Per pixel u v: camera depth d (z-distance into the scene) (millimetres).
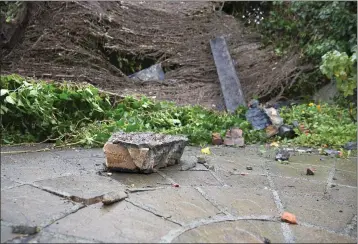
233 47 7160
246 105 5797
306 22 6883
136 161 2857
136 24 6984
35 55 5883
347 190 2936
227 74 6344
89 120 4156
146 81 6285
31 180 2510
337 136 4641
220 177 3027
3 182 2426
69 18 6246
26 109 3652
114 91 5609
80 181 2578
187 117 4734
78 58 6062
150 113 4582
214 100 6023
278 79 6379
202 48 7059
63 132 3818
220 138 4363
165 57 6832
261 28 7621
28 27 6043
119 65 6566
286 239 2049
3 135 3582
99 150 3590
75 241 1796
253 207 2449
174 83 6367
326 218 2379
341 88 5172
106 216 2092
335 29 6230
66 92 4055
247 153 4012
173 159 3189
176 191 2576
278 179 3111
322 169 3502
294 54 6801
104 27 6566
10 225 1873
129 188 2529
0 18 5777
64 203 2197
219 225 2135
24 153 3252
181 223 2104
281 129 4809
